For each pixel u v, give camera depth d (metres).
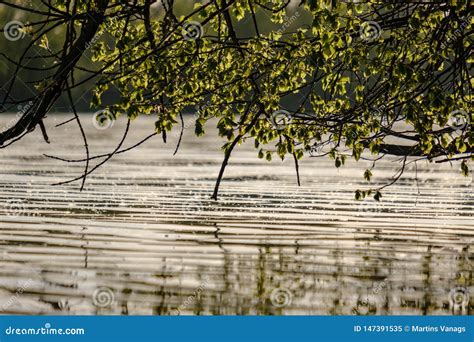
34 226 47.78
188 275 36.22
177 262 38.81
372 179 76.19
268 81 33.31
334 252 41.78
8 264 37.78
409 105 31.47
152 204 57.28
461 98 32.94
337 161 34.41
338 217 52.75
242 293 33.56
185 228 47.84
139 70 32.94
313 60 32.84
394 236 46.34
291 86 32.97
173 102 33.91
